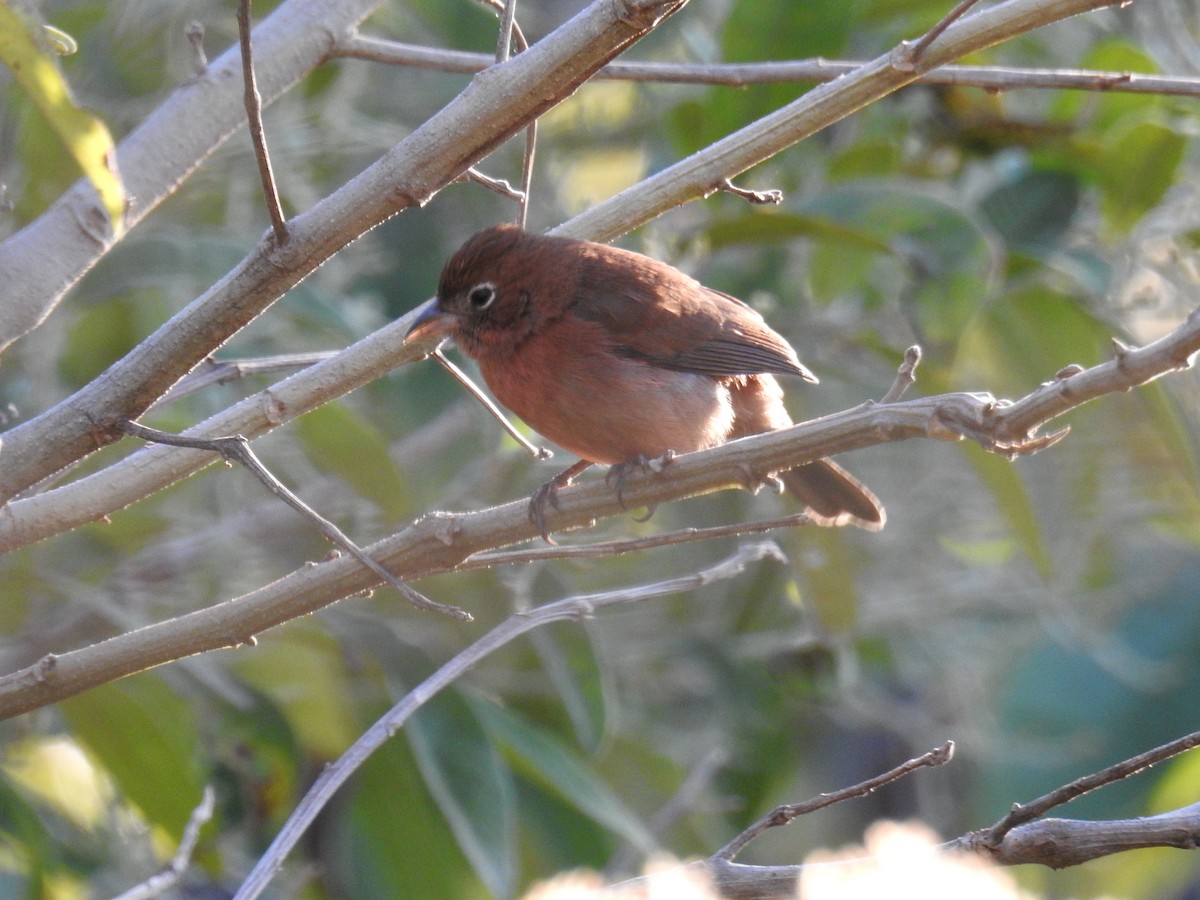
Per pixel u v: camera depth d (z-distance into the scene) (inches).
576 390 354.9
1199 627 605.3
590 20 211.5
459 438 487.5
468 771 389.7
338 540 215.9
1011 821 200.7
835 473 365.7
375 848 397.7
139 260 411.8
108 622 423.8
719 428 366.3
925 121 512.4
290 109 485.4
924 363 429.1
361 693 412.2
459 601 438.6
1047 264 469.4
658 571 519.2
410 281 531.2
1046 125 491.8
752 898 207.9
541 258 357.7
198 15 488.7
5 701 235.8
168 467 259.3
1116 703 590.9
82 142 201.3
